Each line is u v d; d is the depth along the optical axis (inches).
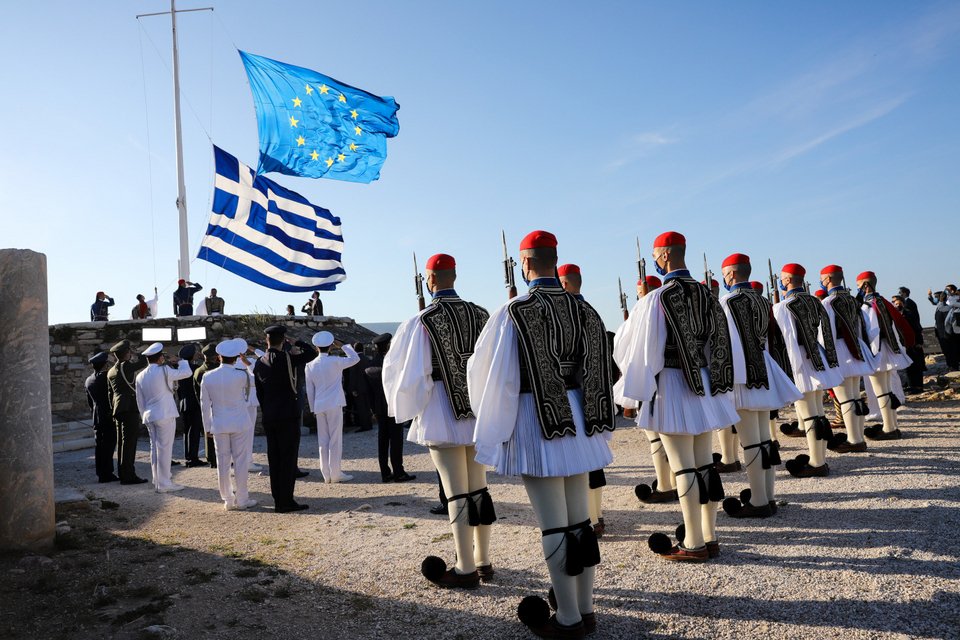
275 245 651.5
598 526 227.8
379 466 406.3
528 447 149.6
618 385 208.7
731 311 233.3
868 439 358.0
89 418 666.8
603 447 157.1
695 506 190.4
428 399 193.0
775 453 233.9
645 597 169.2
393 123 645.3
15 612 173.0
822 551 188.7
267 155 623.5
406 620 167.3
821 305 310.7
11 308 223.8
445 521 263.9
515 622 162.6
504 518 260.7
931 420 403.2
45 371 230.7
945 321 595.8
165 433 371.6
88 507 309.1
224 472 313.9
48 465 229.1
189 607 176.9
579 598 152.5
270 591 189.2
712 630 148.1
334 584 194.5
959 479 250.4
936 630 137.4
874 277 367.9
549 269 161.2
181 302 763.4
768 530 215.6
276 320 741.9
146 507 323.9
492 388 149.6
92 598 181.9
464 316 200.2
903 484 250.5
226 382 314.2
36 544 224.7
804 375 286.0
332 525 267.7
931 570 165.9
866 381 422.0
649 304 193.6
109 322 684.7
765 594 163.0
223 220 635.5
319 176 642.2
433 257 207.6
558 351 152.8
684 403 188.4
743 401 227.8
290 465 303.6
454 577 186.4
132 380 406.6
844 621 145.4
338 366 371.9
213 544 241.6
